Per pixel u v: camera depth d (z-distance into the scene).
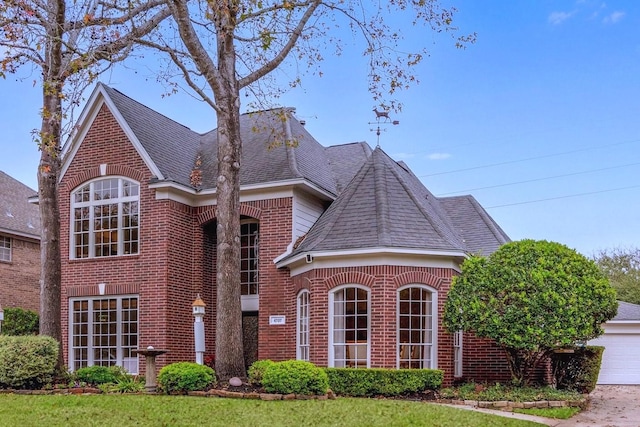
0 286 28.05
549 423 13.07
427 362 17.47
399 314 17.48
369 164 20.42
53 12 16.39
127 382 16.09
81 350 21.00
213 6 15.64
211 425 11.20
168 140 22.95
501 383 17.55
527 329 15.53
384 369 16.22
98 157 21.56
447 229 19.97
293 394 14.18
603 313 16.45
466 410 13.16
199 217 21.64
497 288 16.11
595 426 12.80
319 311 18.00
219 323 16.45
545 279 15.95
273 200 20.83
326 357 17.72
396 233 17.75
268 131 23.59
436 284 17.70
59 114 16.44
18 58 16.86
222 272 16.69
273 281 20.36
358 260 17.73
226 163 17.09
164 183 20.27
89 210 21.55
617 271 44.56
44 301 17.25
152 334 20.03
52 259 17.42
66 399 13.84
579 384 18.64
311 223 21.77
